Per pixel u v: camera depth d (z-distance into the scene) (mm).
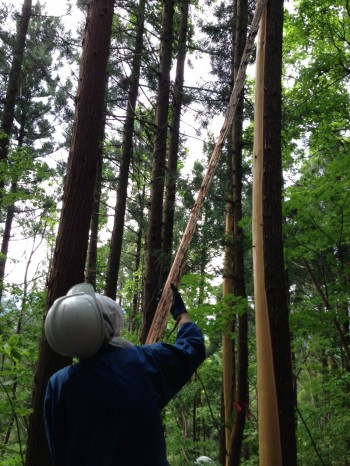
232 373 6668
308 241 4680
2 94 13430
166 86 8422
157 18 9938
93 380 1417
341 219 4402
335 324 4586
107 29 4078
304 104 7711
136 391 1393
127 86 10883
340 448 6301
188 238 1769
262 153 3510
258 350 3221
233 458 5645
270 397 3078
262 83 3631
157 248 7504
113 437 1351
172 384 1491
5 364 3359
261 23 3748
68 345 1407
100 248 15828
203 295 5520
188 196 6711
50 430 1469
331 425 6434
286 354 3160
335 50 9641
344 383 6824
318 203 4812
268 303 3232
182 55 9844
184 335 1621
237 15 6801
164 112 8305
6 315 5746
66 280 3537
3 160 6844
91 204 3764
